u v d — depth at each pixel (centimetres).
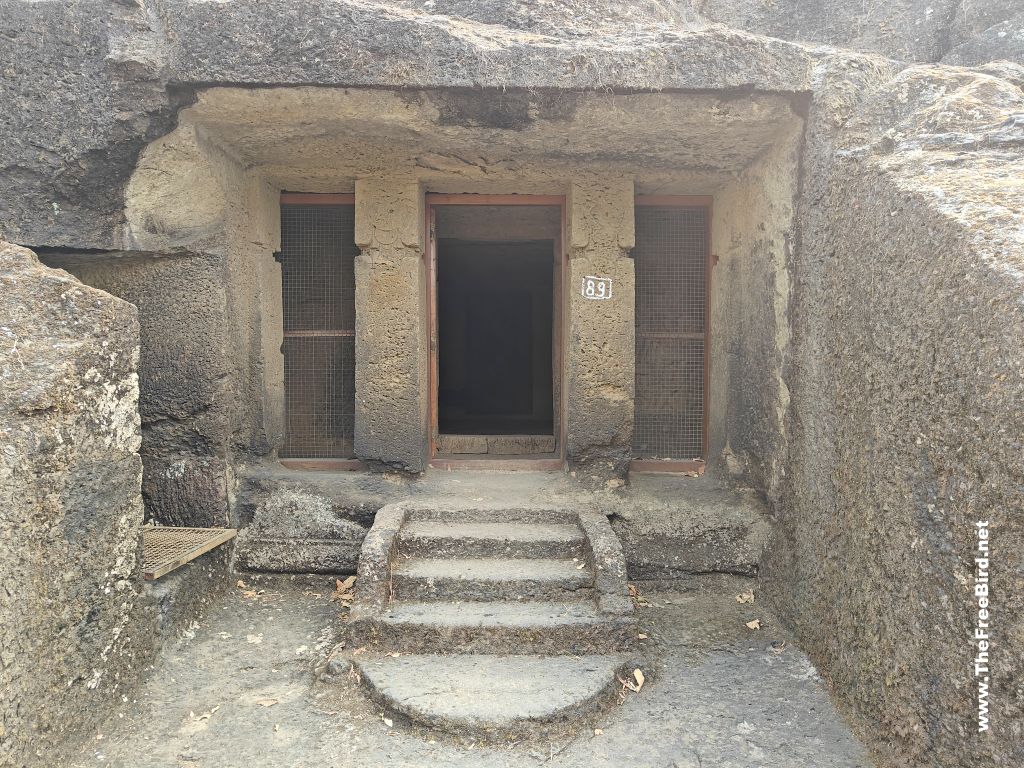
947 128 298
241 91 337
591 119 357
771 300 388
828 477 310
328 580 408
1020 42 414
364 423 444
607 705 295
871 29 457
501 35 354
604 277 445
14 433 226
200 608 362
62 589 247
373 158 410
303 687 308
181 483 405
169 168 364
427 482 449
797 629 345
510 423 931
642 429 486
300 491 429
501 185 455
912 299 239
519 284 986
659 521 418
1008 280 191
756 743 272
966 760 199
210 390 399
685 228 484
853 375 286
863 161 295
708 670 325
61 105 341
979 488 195
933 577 218
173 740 270
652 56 334
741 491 432
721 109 349
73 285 266
